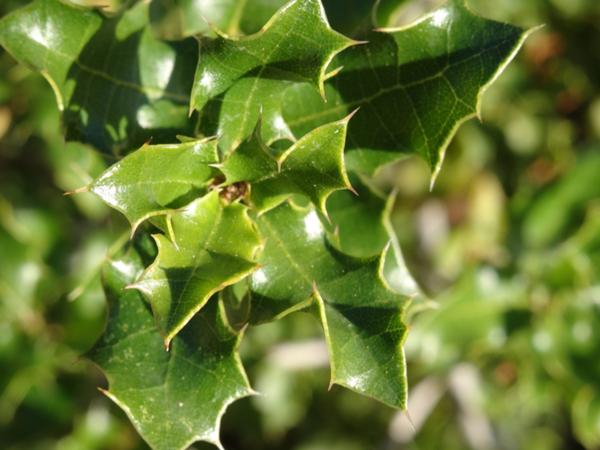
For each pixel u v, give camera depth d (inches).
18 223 16.7
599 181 18.7
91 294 16.4
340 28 11.2
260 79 9.9
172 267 9.4
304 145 9.4
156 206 9.4
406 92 10.5
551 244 18.5
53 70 10.7
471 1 20.9
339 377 9.6
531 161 21.7
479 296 17.3
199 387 10.1
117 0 13.2
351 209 11.5
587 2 21.0
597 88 21.5
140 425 10.1
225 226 9.7
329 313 10.0
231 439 21.8
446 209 21.2
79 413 17.3
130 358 10.3
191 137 10.4
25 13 10.6
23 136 17.1
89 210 17.0
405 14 16.2
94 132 10.9
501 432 23.8
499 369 19.8
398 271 11.7
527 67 21.5
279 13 9.4
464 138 20.9
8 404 16.7
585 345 17.3
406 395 9.6
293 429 23.9
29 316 16.5
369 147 10.8
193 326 10.2
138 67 11.0
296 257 10.2
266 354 18.6
